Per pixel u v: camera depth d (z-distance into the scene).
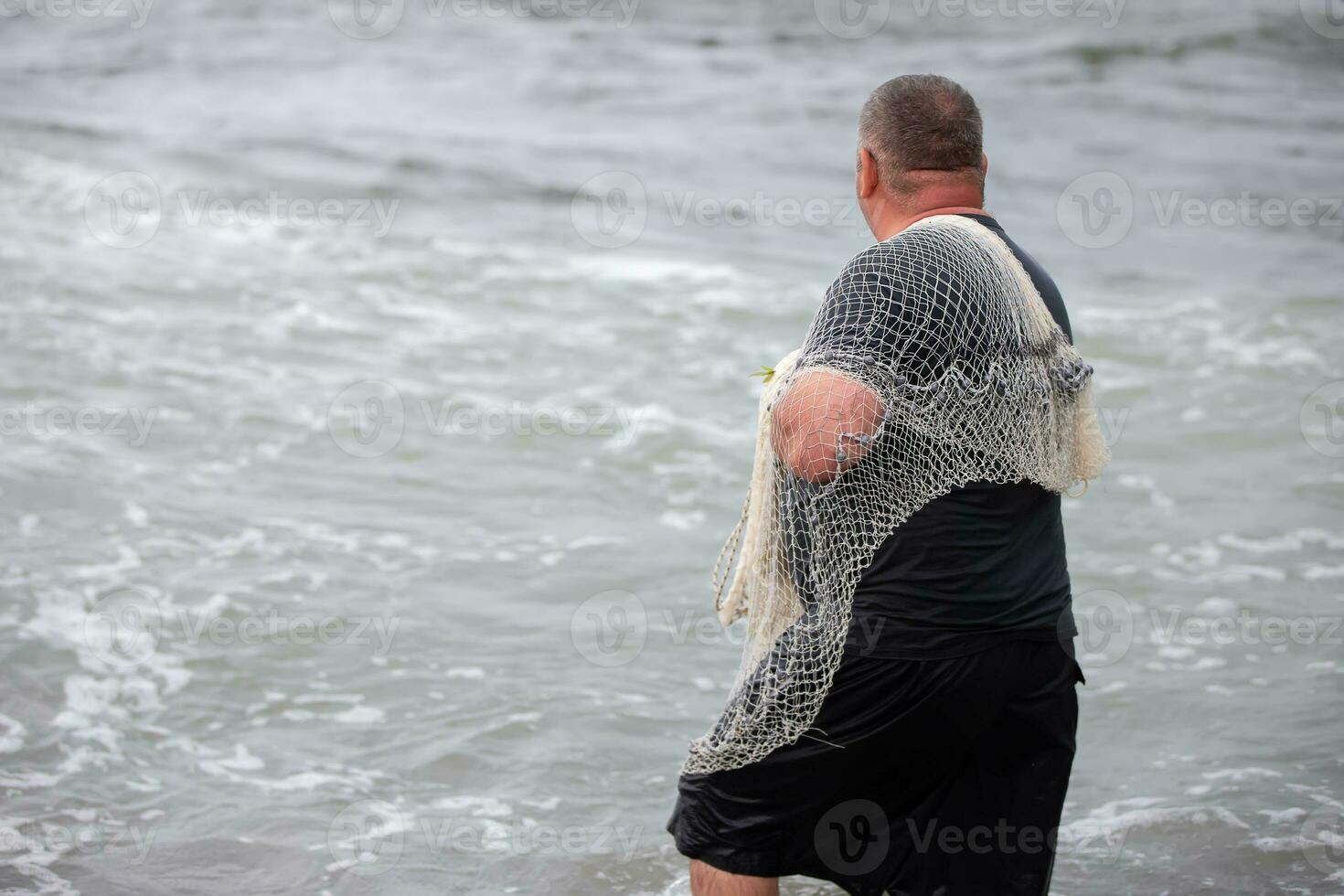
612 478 7.17
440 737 4.84
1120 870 4.11
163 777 4.52
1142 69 18.53
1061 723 3.12
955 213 3.18
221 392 8.00
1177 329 9.58
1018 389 3.00
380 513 6.66
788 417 2.88
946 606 2.95
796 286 10.60
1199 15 20.59
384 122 15.97
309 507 6.68
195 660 5.25
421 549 6.32
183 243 10.95
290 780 4.55
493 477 7.12
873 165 3.23
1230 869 4.11
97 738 4.71
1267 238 12.26
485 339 9.22
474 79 18.39
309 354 8.76
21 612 5.48
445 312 9.75
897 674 2.97
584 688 5.21
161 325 9.04
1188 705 5.09
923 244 3.00
